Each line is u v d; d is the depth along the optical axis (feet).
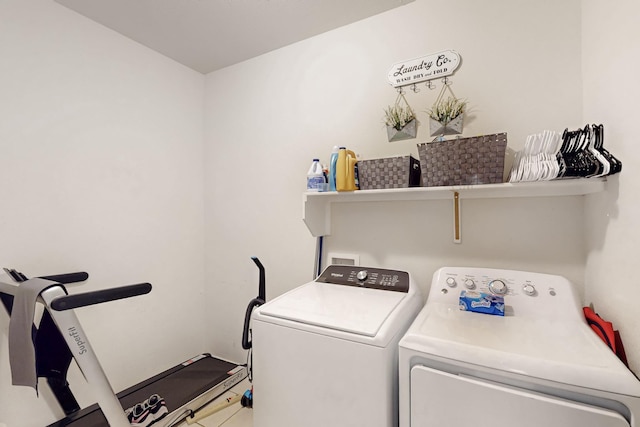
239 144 7.74
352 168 5.28
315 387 3.71
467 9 5.22
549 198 4.69
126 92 6.59
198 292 8.11
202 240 8.26
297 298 4.64
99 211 6.11
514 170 4.40
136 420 5.11
